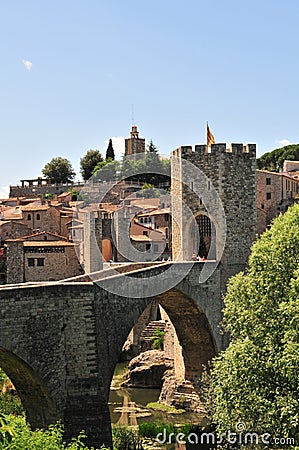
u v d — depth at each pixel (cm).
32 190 15575
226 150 5809
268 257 3716
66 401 3338
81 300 3438
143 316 7575
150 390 6150
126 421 5000
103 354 3609
